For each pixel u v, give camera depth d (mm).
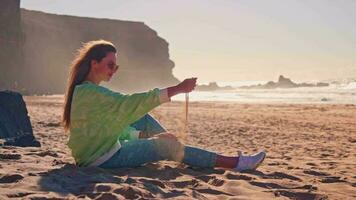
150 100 3840
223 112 27109
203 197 3307
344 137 12273
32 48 97625
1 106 7199
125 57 124000
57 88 97188
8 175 3498
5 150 5352
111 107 3898
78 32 113875
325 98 51969
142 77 124000
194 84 3881
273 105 38438
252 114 25281
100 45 4074
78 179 3584
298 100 50438
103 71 4062
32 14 105625
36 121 14289
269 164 5605
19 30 71062
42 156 4961
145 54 128000
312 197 3539
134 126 4465
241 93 85188
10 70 68500
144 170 4164
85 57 4047
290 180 4133
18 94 7488
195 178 4004
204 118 20594
